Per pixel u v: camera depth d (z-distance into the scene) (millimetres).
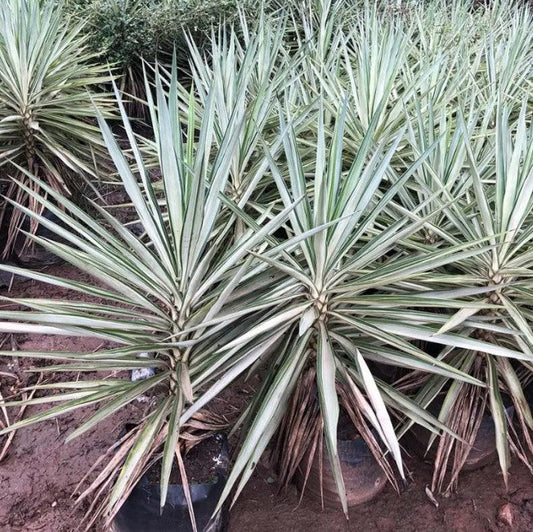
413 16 3725
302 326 1266
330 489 1617
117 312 1314
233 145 1207
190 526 1390
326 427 1162
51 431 1902
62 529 1600
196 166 1112
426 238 1746
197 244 1251
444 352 1528
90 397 1269
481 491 1753
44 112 2486
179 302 1309
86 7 3645
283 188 1352
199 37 3756
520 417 1493
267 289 1452
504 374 1536
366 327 1311
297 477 1709
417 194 1997
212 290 1462
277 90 2340
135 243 1219
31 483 1729
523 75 2611
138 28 3637
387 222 1746
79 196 2758
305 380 1498
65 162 2406
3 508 1655
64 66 2697
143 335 1313
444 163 1785
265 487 1735
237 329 1405
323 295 1360
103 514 1326
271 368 1457
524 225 1759
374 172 1344
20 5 2543
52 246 1248
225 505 1534
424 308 1771
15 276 2576
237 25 3775
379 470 1642
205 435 1458
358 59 2449
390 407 1609
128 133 1380
